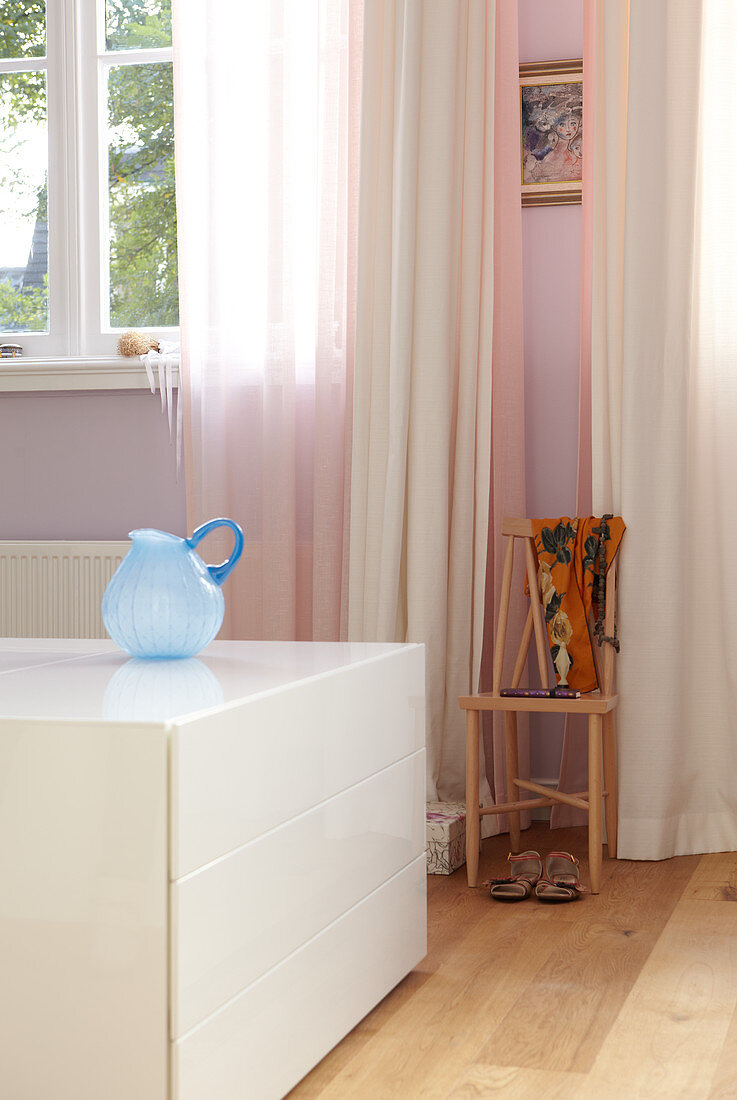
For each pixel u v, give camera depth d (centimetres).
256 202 330
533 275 324
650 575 281
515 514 312
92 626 353
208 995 130
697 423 290
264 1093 144
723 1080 157
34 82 379
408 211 298
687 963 205
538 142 322
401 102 298
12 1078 129
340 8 318
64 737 126
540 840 300
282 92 323
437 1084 157
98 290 374
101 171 374
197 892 127
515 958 209
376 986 181
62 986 127
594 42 307
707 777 291
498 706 261
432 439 298
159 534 177
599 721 255
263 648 197
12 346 374
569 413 322
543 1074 160
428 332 298
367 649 195
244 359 332
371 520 307
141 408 357
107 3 373
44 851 127
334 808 165
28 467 367
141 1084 124
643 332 280
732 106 284
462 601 302
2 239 382
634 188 281
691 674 291
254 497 333
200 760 128
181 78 334
